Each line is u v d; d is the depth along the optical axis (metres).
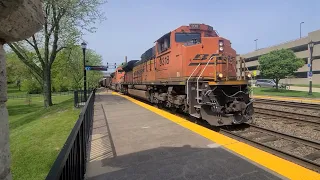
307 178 4.05
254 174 4.25
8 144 1.67
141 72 18.03
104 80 64.69
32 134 9.72
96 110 13.77
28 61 21.52
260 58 34.72
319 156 5.54
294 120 9.86
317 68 46.75
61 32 20.20
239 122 8.45
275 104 16.28
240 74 9.30
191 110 9.02
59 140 8.18
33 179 5.39
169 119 9.79
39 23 1.85
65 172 2.37
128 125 8.85
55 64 27.94
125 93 28.44
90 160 5.18
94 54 56.41
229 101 8.57
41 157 6.68
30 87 66.94
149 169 4.57
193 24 10.81
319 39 45.62
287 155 5.24
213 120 8.21
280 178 4.07
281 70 31.55
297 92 29.86
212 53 9.49
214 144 6.06
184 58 9.55
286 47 55.53
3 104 1.62
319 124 8.80
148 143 6.32
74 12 19.03
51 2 16.75
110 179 4.17
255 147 6.07
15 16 1.48
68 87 63.12
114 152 5.65
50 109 19.61
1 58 1.58
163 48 12.53
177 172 4.41
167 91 12.34
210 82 8.33
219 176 4.20
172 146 5.98
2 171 1.55
